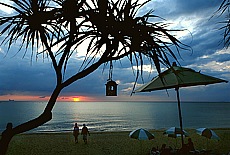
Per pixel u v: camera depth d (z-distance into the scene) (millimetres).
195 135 19625
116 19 2252
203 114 102812
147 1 2270
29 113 103812
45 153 13062
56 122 62062
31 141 17312
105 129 44750
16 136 20062
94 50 2275
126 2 2227
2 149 2250
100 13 2229
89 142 17078
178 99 7879
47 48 2631
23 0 2447
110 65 2439
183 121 64250
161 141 16953
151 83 6383
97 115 94688
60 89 2475
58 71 2539
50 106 2443
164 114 102938
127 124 56344
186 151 8516
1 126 52750
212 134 10914
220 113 113062
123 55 2332
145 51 2125
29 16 2391
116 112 121750
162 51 2062
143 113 111625
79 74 2453
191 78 5945
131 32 2150
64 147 15031
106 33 2236
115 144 16000
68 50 2283
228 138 17719
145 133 11180
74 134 16797
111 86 3191
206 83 6402
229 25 3195
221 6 3072
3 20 2334
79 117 82375
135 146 15078
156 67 2057
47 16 2344
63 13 2256
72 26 2322
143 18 2221
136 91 6762
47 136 20359
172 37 2064
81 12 2260
